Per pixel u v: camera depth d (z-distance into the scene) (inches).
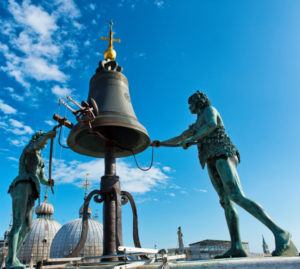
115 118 328.8
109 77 373.4
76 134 351.3
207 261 186.1
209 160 280.4
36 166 334.0
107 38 437.1
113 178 345.7
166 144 322.7
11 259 290.4
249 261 178.7
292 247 211.0
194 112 310.3
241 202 240.5
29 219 316.8
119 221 317.4
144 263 213.6
